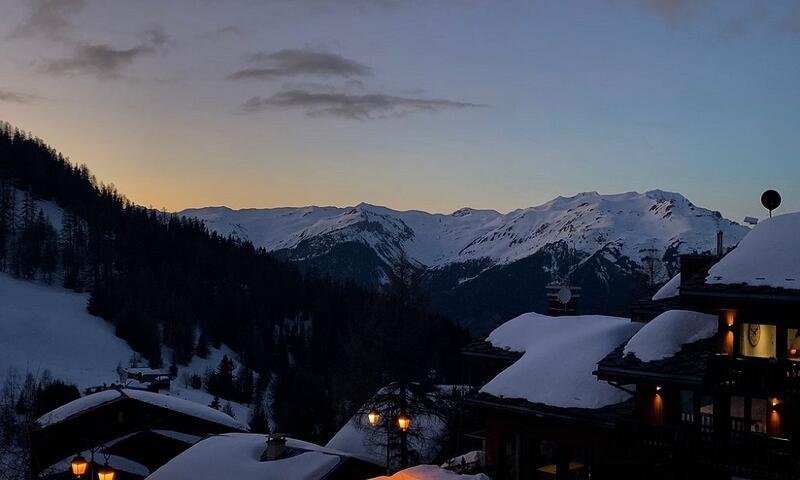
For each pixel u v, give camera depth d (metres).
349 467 28.42
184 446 41.06
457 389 46.47
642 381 21.55
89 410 41.00
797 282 19.20
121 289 171.62
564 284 35.84
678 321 22.48
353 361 50.00
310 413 77.56
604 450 22.77
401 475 17.03
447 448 43.41
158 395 44.28
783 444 18.58
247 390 120.38
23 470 32.78
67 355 133.75
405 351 43.62
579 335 27.31
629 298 68.12
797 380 18.81
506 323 32.91
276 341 162.25
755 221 24.22
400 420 25.47
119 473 37.97
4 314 146.12
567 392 24.25
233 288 188.75
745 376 19.23
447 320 97.44
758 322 20.56
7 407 41.09
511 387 25.88
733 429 20.27
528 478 25.12
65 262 196.12
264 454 29.03
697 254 24.72
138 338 148.50
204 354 151.12
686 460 20.06
